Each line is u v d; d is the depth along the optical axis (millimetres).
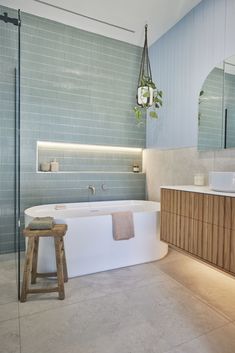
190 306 1627
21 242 2617
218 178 1786
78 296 1741
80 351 1215
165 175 3035
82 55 2926
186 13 2611
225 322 1459
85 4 2438
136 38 3115
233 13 2104
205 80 2414
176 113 2820
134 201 3217
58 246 1711
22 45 2576
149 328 1396
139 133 3385
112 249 2225
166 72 2969
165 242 2279
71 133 2895
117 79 3182
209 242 1753
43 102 2717
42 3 2426
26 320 1456
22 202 2635
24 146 2627
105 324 1428
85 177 2998
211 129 2357
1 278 2010
